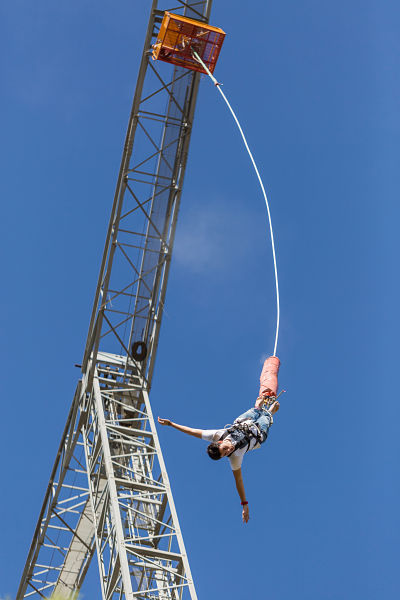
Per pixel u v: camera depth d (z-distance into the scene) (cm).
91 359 3312
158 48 2980
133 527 3017
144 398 3272
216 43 2941
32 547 3519
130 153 3188
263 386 1747
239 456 1616
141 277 3253
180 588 2698
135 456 3200
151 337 3294
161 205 3241
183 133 3198
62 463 3409
